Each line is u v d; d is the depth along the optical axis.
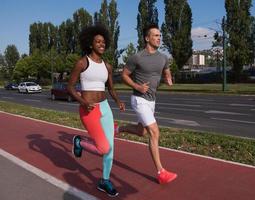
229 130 7.03
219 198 3.00
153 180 3.45
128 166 3.92
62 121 7.50
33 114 8.96
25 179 3.59
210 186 3.27
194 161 4.09
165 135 5.70
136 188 3.26
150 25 3.27
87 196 3.09
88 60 3.07
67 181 3.50
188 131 6.19
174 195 3.07
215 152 4.54
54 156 4.46
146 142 5.09
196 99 16.11
